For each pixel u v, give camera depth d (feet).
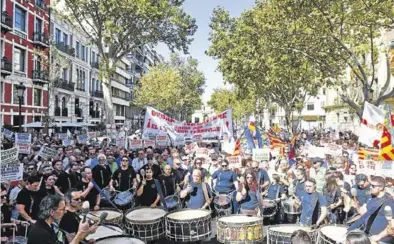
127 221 27.12
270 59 60.23
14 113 114.52
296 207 32.83
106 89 107.45
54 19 143.64
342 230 23.99
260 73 84.38
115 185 35.12
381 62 107.76
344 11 53.98
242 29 70.18
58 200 16.70
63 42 154.20
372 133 37.70
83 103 182.09
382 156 32.22
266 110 178.29
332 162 44.42
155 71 225.97
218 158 42.16
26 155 47.67
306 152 55.62
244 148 52.11
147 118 60.18
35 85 128.88
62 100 156.15
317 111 239.30
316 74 68.49
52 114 141.59
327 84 64.13
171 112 244.01
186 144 69.46
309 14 55.16
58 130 137.59
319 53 59.93
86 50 186.39
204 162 47.26
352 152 50.49
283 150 52.21
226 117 60.29
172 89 215.31
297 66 64.75
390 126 36.11
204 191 32.04
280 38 58.85
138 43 107.04
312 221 26.78
